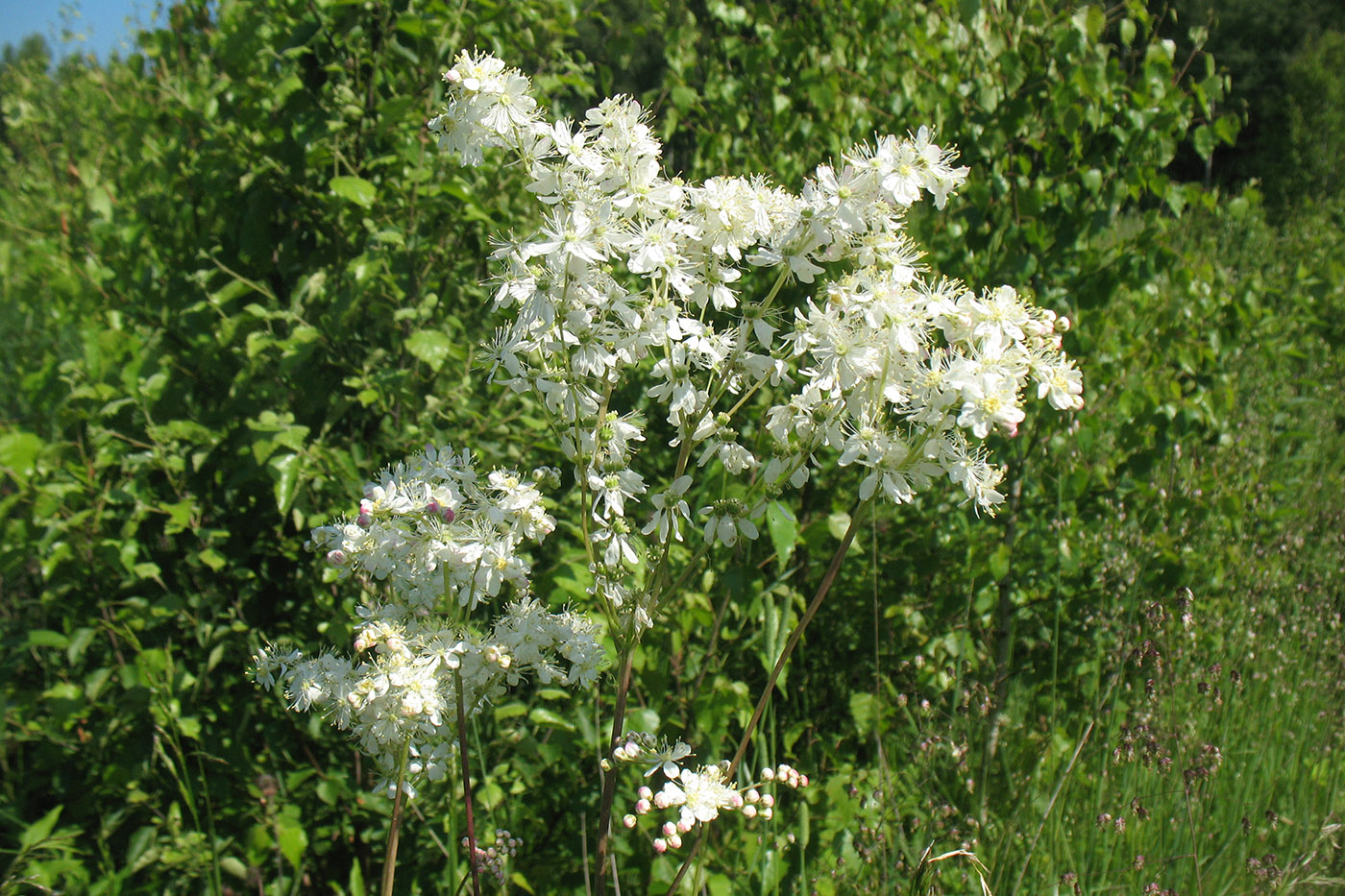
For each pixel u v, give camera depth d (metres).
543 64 3.60
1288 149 19.91
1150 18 3.53
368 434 3.16
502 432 3.10
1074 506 3.54
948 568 3.57
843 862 2.81
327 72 2.97
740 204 1.85
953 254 3.46
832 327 1.77
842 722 3.42
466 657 1.85
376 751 1.93
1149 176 3.47
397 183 3.05
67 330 3.01
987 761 3.06
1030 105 3.43
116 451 2.65
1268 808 3.15
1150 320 3.96
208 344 2.84
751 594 2.76
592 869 2.74
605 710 2.90
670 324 1.85
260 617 2.89
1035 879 2.74
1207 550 4.14
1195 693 3.49
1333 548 5.05
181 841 2.46
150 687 2.44
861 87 3.75
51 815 2.32
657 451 3.55
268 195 2.97
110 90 3.47
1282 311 5.93
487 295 3.33
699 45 4.42
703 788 1.83
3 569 2.50
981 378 1.63
